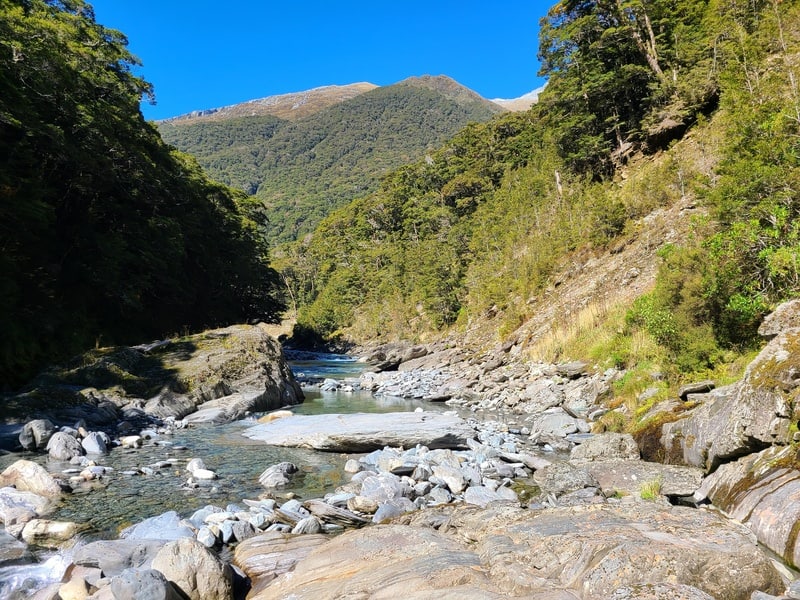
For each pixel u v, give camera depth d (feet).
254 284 199.72
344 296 283.79
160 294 129.70
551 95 151.02
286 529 23.58
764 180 40.06
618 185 120.57
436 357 116.47
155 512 26.27
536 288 106.83
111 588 16.19
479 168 272.51
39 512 25.88
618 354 54.54
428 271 197.98
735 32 102.42
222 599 17.30
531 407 58.13
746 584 12.66
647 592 11.55
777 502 19.07
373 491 27.66
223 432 48.47
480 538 17.56
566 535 15.25
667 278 45.60
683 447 29.17
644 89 133.39
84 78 98.89
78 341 76.59
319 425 46.29
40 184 83.15
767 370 23.24
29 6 102.78
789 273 34.78
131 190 115.55
